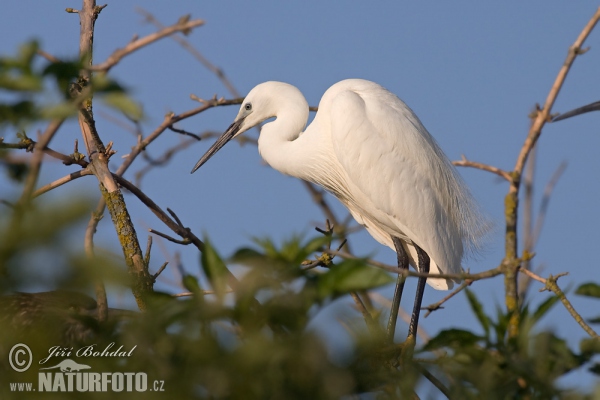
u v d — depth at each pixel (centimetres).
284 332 411
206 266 412
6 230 301
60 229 303
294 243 436
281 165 1344
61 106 354
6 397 405
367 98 1280
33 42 360
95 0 888
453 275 540
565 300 612
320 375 399
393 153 1248
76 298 579
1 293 307
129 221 795
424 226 1259
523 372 479
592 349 517
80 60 365
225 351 396
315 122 1328
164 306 407
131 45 430
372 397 458
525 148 593
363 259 395
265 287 400
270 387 395
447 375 494
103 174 804
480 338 502
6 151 418
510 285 560
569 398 476
